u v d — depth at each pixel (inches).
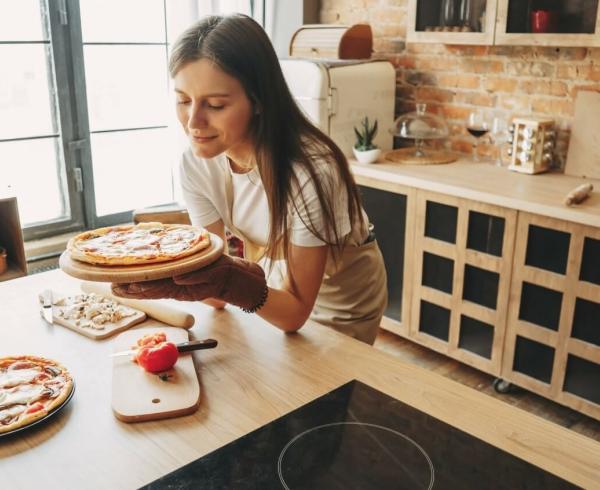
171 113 130.8
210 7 131.0
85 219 131.6
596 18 92.2
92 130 131.0
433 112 131.6
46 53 120.0
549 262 92.7
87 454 36.1
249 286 45.5
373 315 63.8
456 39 110.0
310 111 119.6
